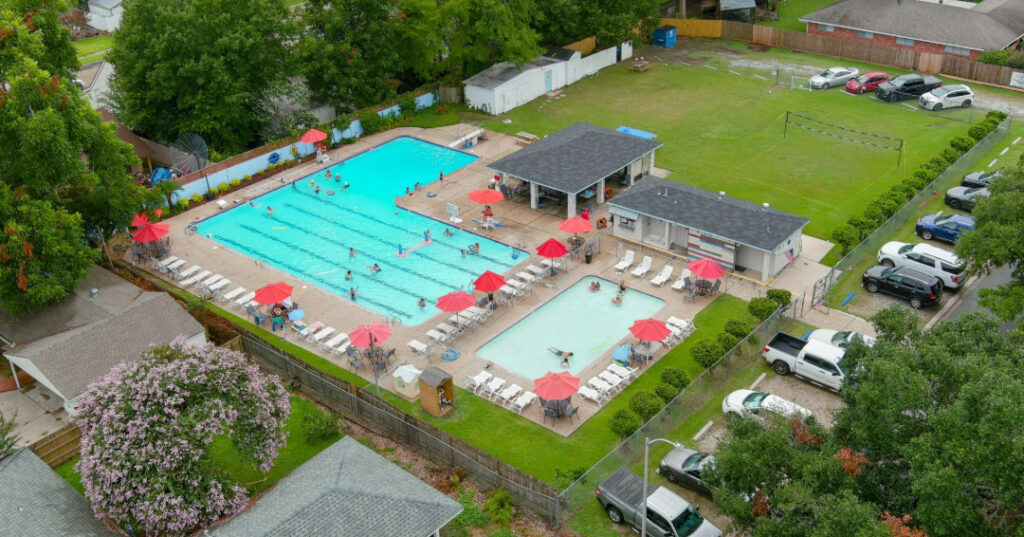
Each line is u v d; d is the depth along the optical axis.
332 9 67.56
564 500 30.66
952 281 44.47
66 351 37.00
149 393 29.59
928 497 22.19
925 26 77.31
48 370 36.03
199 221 55.34
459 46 72.19
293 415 37.44
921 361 25.20
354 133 67.31
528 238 51.66
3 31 40.94
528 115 70.19
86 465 28.61
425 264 49.72
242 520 28.27
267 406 31.23
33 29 45.75
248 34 60.47
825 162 59.31
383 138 67.12
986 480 21.48
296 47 67.31
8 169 40.16
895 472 24.73
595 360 40.44
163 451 28.38
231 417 29.88
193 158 60.41
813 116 67.06
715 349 38.06
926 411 23.91
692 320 42.72
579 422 36.38
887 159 59.19
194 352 31.75
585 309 44.62
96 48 98.88
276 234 53.84
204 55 58.25
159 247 50.62
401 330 43.34
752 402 35.16
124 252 51.88
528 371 39.88
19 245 38.03
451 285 47.44
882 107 68.44
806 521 23.83
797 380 38.56
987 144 59.50
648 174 57.88
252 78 62.72
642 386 38.38
